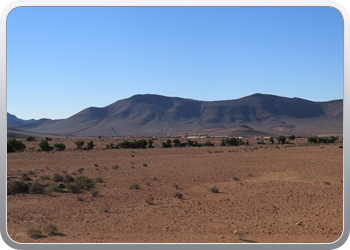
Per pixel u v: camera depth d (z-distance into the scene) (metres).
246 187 21.95
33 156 47.03
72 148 73.81
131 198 18.39
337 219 13.95
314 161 38.25
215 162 38.88
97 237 11.16
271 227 12.71
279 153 50.28
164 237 11.20
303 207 16.22
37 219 13.69
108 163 38.25
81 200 17.56
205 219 13.96
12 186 18.98
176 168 33.16
